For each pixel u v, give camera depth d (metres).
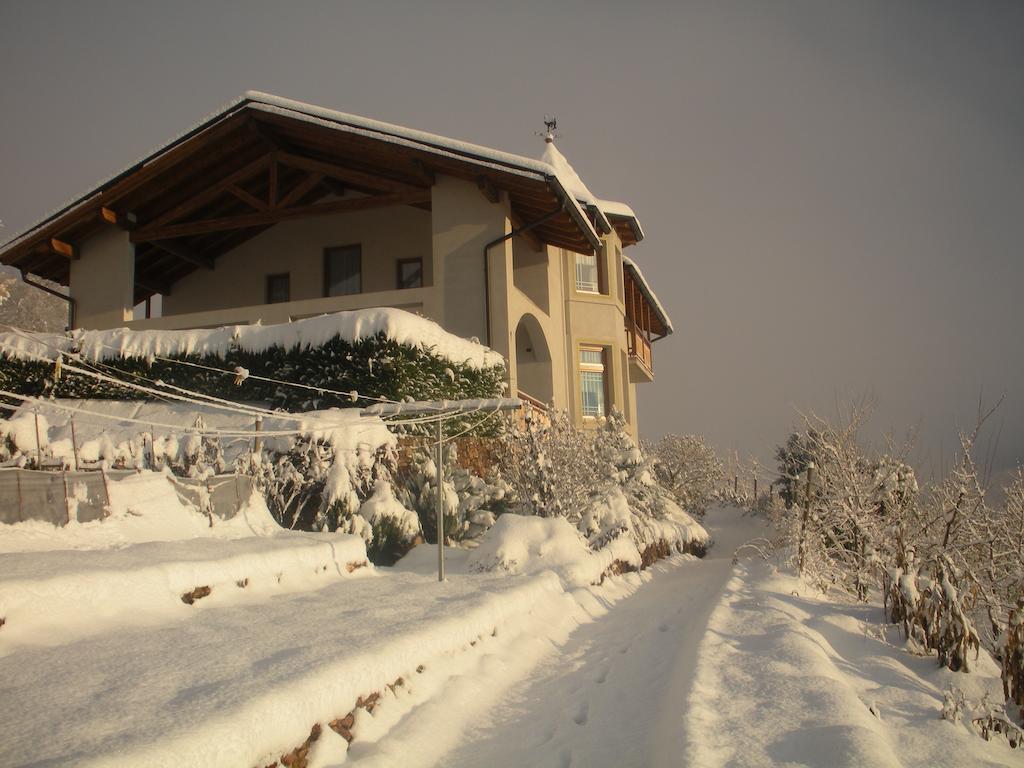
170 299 24.78
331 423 11.78
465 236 19.34
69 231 21.27
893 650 8.62
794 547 14.08
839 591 12.66
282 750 4.81
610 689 7.15
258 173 22.02
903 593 8.93
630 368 29.23
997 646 8.73
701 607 11.19
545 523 13.40
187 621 7.17
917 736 5.56
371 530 12.80
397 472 14.69
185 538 9.67
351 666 5.80
